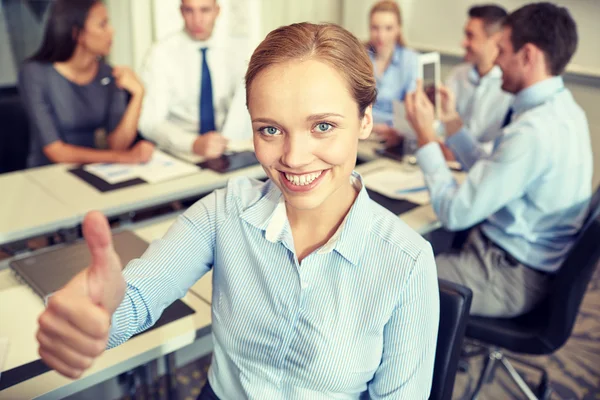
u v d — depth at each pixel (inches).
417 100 67.6
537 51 62.2
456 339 41.1
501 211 65.7
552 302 59.6
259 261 35.5
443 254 69.2
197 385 76.5
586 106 118.6
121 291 25.1
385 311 33.0
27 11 160.1
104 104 96.9
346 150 29.1
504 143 61.4
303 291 34.3
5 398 38.0
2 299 49.2
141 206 70.1
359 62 28.5
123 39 141.5
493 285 65.1
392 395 34.5
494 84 104.5
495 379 78.7
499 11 102.1
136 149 83.8
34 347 43.1
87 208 67.0
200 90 98.0
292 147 28.4
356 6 152.3
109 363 41.6
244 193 37.7
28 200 69.2
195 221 37.7
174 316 46.9
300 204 30.6
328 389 35.0
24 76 89.8
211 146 84.6
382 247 33.4
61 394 39.6
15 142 98.7
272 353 35.8
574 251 57.4
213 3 97.0
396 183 78.2
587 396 75.8
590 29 114.8
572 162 62.0
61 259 53.8
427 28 145.1
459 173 83.0
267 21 144.8
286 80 27.4
